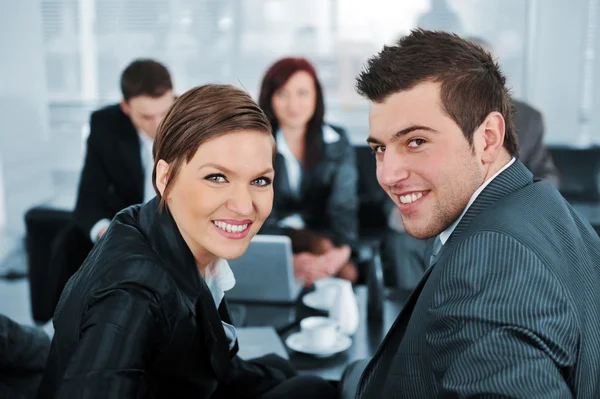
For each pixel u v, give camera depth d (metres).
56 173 5.26
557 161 4.16
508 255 1.05
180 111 1.27
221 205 1.28
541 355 0.98
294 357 1.98
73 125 5.23
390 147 1.21
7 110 4.95
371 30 4.98
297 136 3.38
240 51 5.11
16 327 1.64
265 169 1.29
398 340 1.32
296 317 2.28
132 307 1.20
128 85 2.91
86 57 5.15
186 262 1.35
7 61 4.90
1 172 4.96
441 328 1.07
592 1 4.75
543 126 3.41
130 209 1.44
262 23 5.06
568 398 0.97
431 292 1.16
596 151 4.14
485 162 1.23
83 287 1.27
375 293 2.22
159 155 1.31
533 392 0.93
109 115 3.21
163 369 1.34
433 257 1.41
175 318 1.27
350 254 3.09
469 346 1.00
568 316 1.03
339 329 2.11
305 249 2.91
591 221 3.75
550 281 1.04
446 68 1.17
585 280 1.15
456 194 1.21
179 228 1.35
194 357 1.41
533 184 1.26
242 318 2.21
